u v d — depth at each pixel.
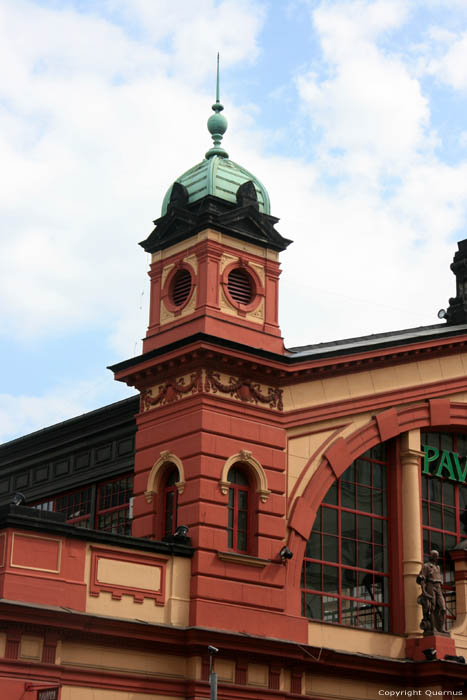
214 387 37.75
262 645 36.34
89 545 34.19
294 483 39.41
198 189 40.19
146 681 34.34
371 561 41.72
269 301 39.97
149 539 35.94
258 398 38.84
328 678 38.62
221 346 37.59
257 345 39.09
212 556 36.34
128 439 44.38
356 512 41.72
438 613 41.25
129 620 33.97
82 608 33.47
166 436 38.16
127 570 34.81
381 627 41.28
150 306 40.31
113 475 44.44
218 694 35.22
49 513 33.53
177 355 37.84
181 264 39.62
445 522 44.62
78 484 45.97
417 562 42.06
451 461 45.12
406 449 43.12
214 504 36.84
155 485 38.03
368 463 42.66
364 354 41.94
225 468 37.34
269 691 36.44
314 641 38.81
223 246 39.19
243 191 39.94
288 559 38.25
